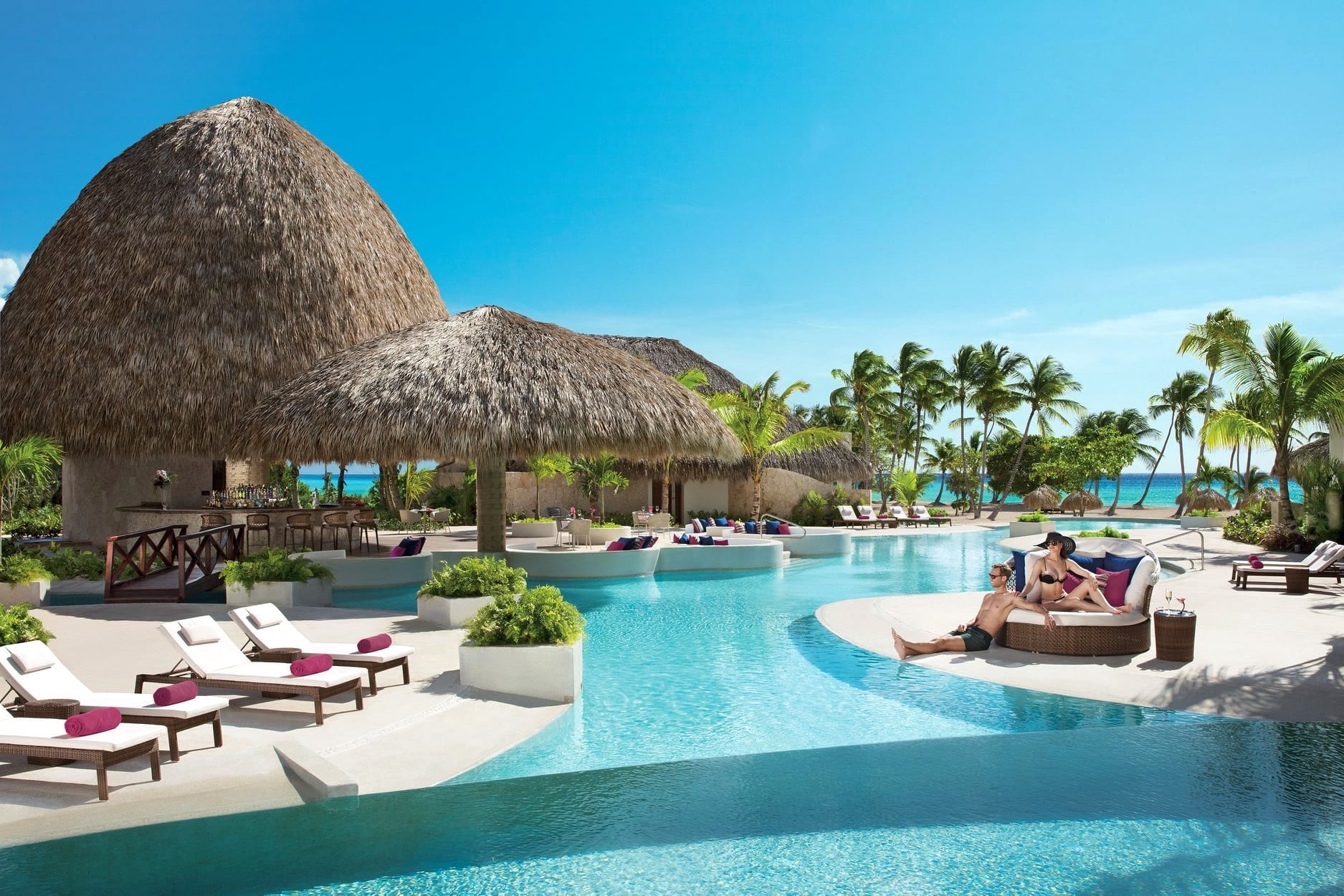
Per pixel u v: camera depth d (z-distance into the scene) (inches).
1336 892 172.4
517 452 619.5
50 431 764.0
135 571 605.9
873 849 193.2
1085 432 2391.7
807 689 333.1
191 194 828.6
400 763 245.1
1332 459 929.5
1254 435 912.9
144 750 219.9
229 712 289.6
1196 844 194.2
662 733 277.6
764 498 1339.8
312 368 727.1
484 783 232.7
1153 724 282.4
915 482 1525.6
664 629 467.5
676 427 676.1
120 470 835.4
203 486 880.3
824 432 1149.1
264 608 333.4
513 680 315.3
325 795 222.4
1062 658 367.6
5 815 204.7
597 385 655.8
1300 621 440.8
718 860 188.1
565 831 202.2
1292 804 216.7
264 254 826.8
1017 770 241.8
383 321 895.7
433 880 178.7
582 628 339.3
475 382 626.2
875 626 454.3
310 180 888.9
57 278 812.6
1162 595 540.4
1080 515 1910.7
